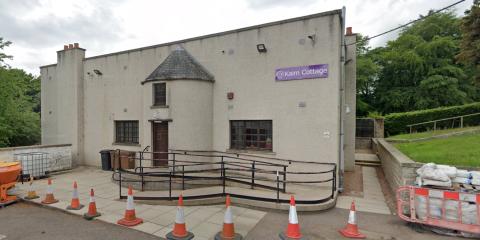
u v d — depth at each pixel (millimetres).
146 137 11422
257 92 10281
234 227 5973
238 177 9141
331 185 8953
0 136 18422
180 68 10867
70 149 14430
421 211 5824
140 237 5500
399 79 30000
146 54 13062
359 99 31203
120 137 14062
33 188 9781
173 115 10641
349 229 5582
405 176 6805
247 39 10500
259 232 5711
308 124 9344
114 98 14055
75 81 14938
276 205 7133
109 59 14242
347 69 11867
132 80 13453
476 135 11750
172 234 5512
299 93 9508
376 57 32750
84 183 10547
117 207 7414
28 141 22328
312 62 9289
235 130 10898
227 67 10922
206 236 5508
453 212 5512
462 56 15508
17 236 5617
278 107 9867
